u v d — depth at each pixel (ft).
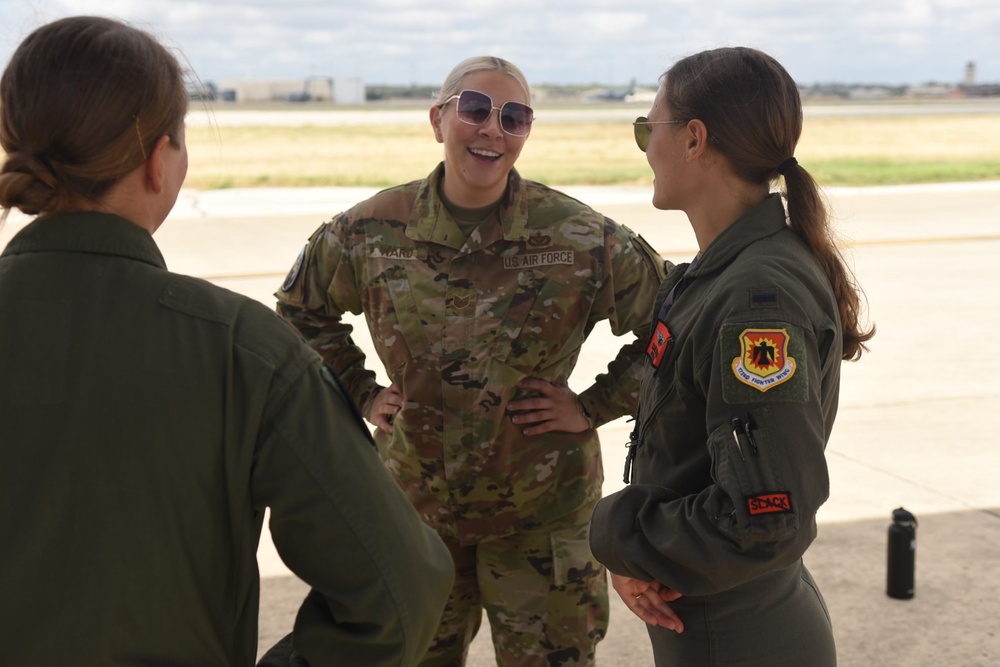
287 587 11.39
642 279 7.72
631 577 5.23
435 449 7.38
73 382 3.39
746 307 4.83
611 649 10.08
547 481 7.41
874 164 81.25
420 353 7.37
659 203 5.80
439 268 7.38
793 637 5.28
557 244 7.41
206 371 3.49
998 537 12.76
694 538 4.79
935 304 28.43
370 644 3.56
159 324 3.51
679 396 5.27
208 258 34.22
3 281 3.53
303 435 3.55
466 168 7.13
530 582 7.46
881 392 20.12
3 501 3.31
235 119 174.50
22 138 3.49
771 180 5.55
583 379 20.42
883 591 11.19
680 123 5.48
